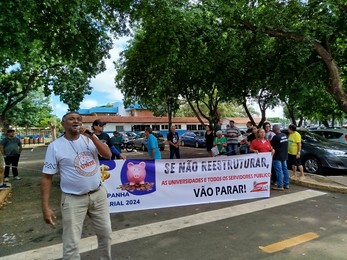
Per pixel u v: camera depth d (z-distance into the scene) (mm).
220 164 7027
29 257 4301
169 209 6539
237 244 4535
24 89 25203
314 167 10430
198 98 24297
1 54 6867
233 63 14664
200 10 10719
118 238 4895
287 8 10539
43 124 53062
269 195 7359
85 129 3443
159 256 4188
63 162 3320
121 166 6426
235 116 68438
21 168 13375
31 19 7660
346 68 14219
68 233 3320
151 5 10938
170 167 6707
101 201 3514
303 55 11102
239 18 10930
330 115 27094
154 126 49000
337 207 6379
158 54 12391
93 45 10938
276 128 8031
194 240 4730
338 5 9555
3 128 26406
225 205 6723
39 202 7445
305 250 4277
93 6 10414
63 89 24234
